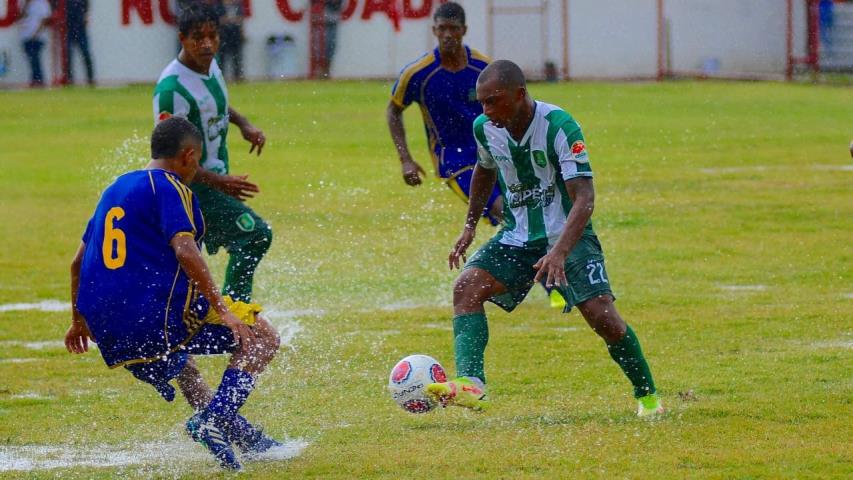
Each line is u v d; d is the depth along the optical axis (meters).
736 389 17.88
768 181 43.59
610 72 86.25
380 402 17.80
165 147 15.07
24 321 24.28
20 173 48.00
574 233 15.41
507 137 16.16
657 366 19.41
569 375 19.11
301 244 32.84
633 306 24.28
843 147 53.59
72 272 15.28
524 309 24.50
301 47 81.62
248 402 17.84
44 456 15.50
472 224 17.45
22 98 74.50
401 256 31.08
